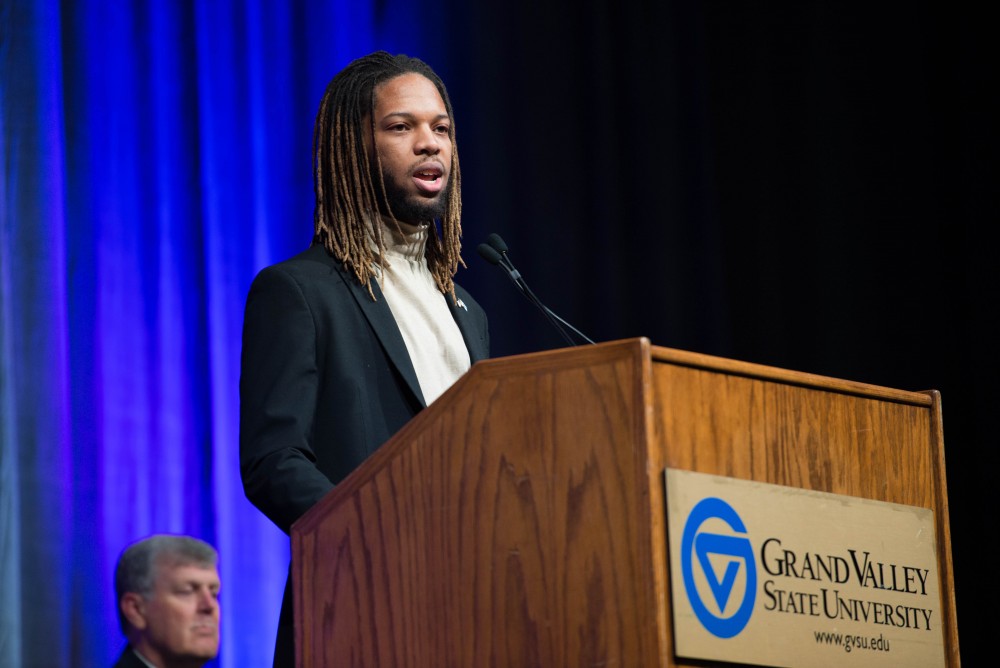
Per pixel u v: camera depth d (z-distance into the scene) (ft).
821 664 13.71
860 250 44.96
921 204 44.52
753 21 46.47
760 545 13.47
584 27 44.98
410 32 41.93
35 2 35.32
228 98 38.50
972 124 43.91
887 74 45.44
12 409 33.73
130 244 36.27
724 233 45.57
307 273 19.25
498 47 43.45
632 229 44.62
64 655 33.50
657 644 12.32
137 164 36.70
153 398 35.96
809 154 45.70
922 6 45.21
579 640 12.80
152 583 23.29
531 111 43.65
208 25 38.42
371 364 18.92
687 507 12.93
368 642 14.30
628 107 45.21
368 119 20.39
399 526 14.24
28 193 34.60
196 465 36.37
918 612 14.84
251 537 36.88
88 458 34.65
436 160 20.35
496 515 13.50
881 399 15.28
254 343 18.63
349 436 18.20
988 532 42.04
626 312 44.06
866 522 14.56
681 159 45.42
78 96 36.01
